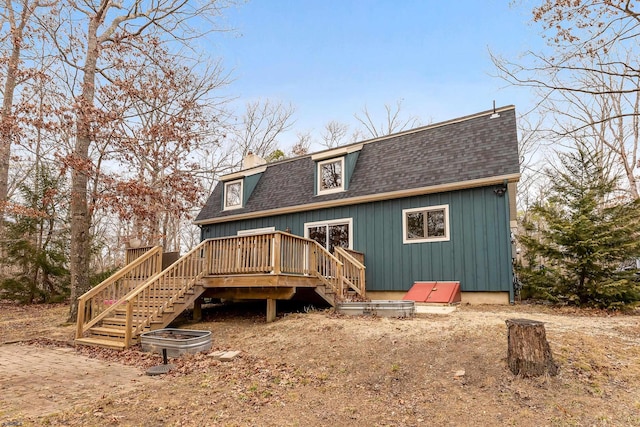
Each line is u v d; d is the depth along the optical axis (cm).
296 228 1380
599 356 494
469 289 1016
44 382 515
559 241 920
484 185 1023
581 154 975
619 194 1797
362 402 436
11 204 1378
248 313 1028
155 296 825
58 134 1272
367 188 1223
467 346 545
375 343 595
